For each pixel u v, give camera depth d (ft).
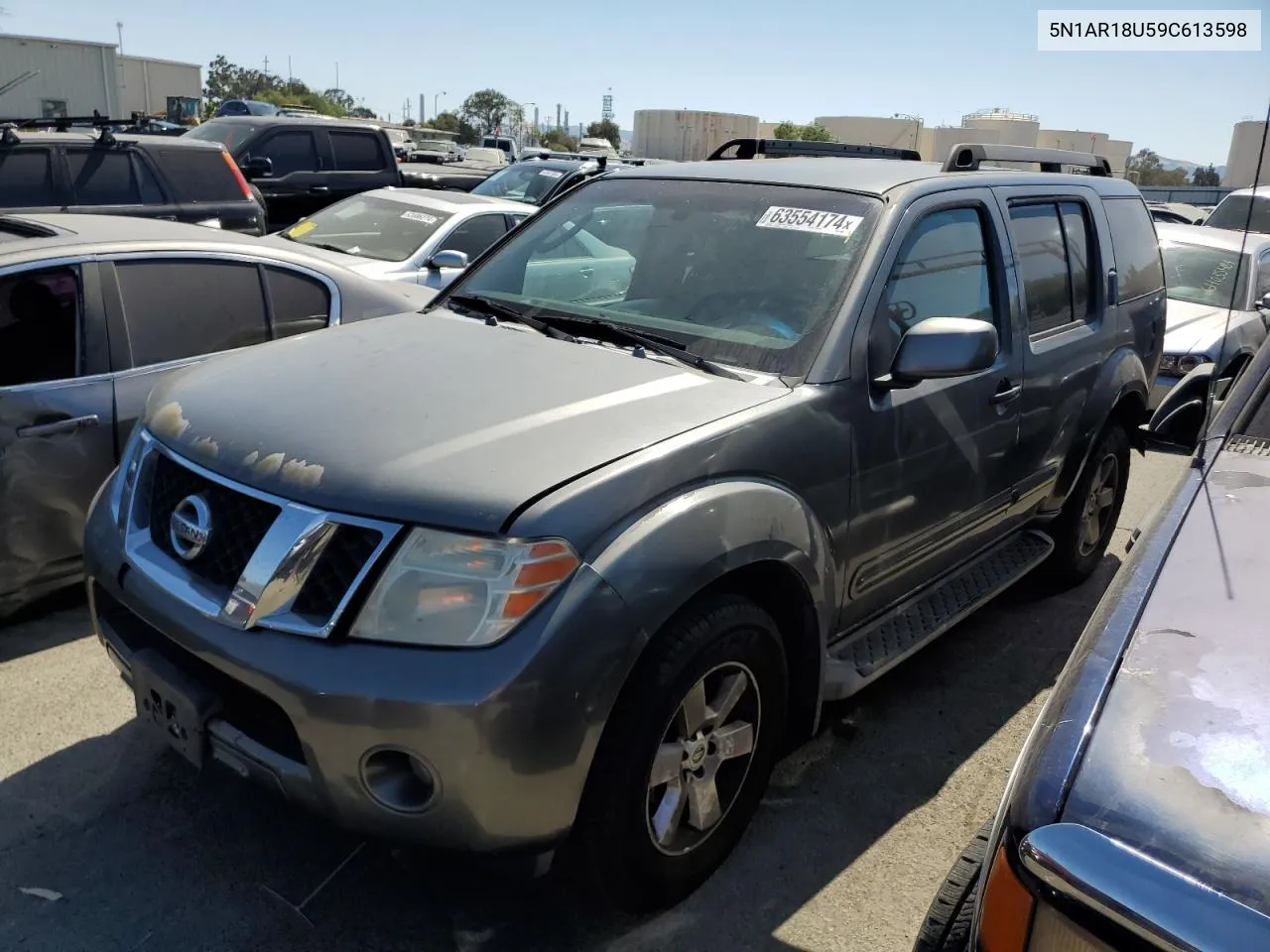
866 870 9.47
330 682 7.04
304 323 15.83
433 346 10.11
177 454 8.67
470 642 7.04
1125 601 6.48
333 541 7.42
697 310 10.52
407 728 6.93
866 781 10.87
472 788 7.01
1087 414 14.35
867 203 10.84
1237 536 7.09
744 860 9.50
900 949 8.52
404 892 8.87
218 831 9.57
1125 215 15.99
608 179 13.07
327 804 7.36
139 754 10.71
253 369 9.78
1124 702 5.43
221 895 8.76
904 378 9.86
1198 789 4.81
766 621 8.84
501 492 7.34
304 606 7.43
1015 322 12.46
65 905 8.58
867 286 10.09
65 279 13.29
